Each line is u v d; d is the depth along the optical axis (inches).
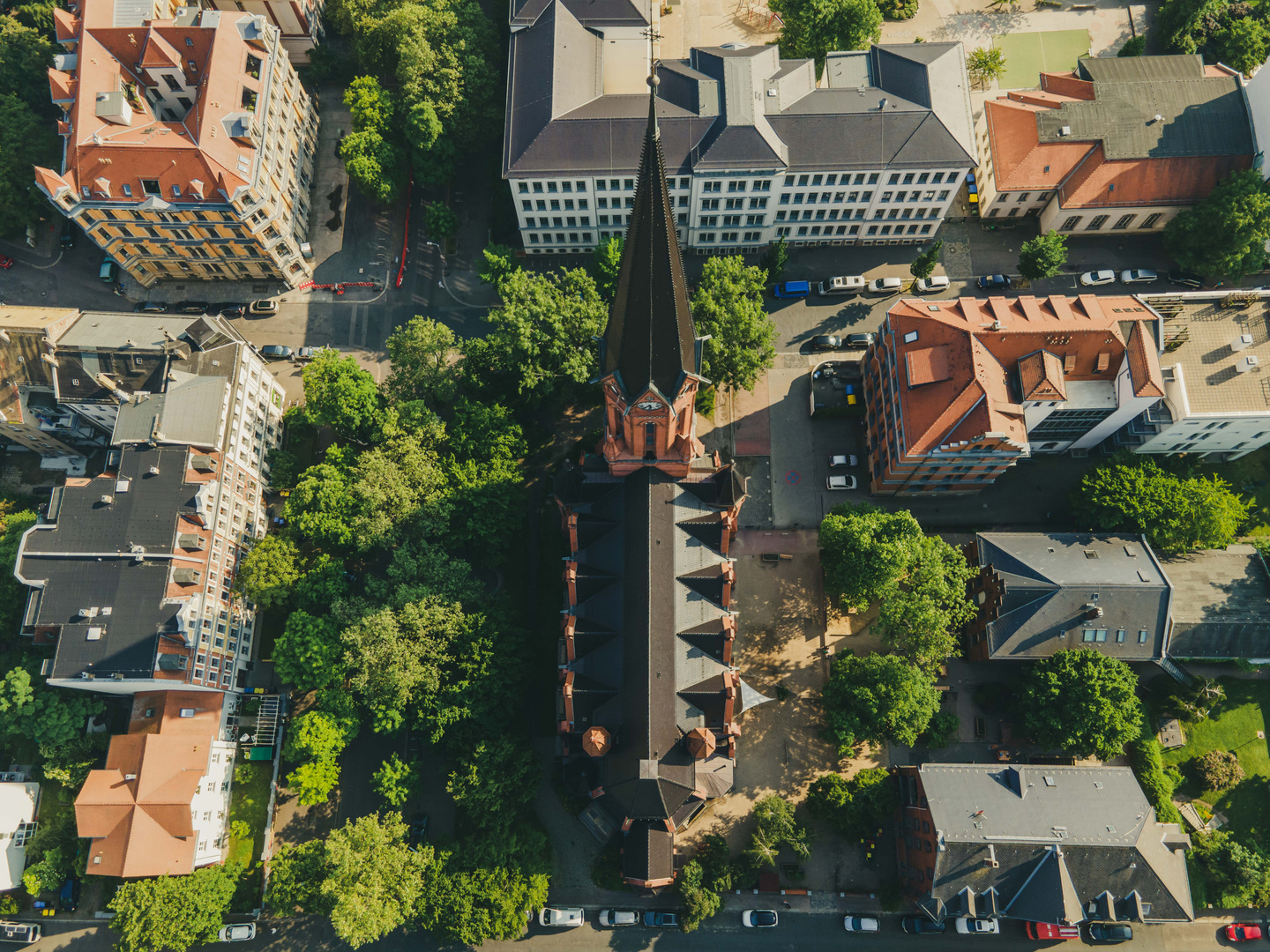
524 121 4170.8
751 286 4146.2
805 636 4082.2
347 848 3282.5
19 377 3993.6
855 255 4744.1
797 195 4306.1
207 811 3649.1
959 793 3417.8
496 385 4323.3
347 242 4832.7
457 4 4697.3
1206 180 4392.2
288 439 4463.6
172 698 3676.2
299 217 4729.3
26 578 3558.1
